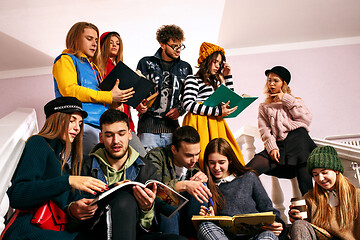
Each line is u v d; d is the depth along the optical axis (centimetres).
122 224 168
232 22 581
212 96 259
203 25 559
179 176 232
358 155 275
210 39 593
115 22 534
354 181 278
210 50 280
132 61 618
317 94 616
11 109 611
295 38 633
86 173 198
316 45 639
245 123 599
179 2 505
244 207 224
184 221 219
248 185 230
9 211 217
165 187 186
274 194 300
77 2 484
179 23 550
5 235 163
